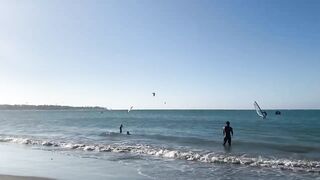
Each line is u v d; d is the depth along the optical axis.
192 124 69.00
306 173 17.22
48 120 98.44
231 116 124.00
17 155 23.28
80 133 44.97
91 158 21.78
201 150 25.62
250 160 20.58
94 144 29.64
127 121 86.12
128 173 16.83
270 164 19.58
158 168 18.28
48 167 18.41
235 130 50.31
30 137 38.12
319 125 63.19
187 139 34.47
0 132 47.78
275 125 63.97
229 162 20.27
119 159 21.44
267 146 28.22
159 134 42.22
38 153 24.27
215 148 27.02
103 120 94.81
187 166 18.98
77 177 15.78
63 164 19.45
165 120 90.69
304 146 28.11
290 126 60.47
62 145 29.25
